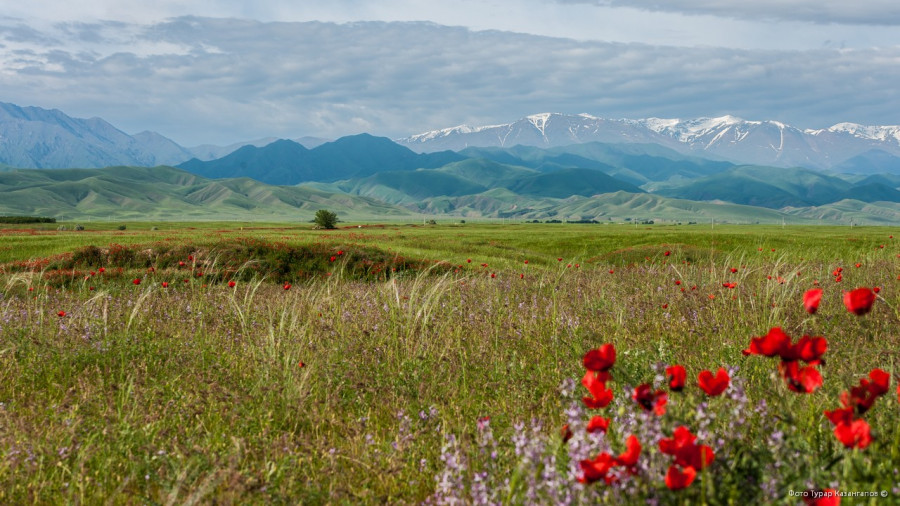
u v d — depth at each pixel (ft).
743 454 12.67
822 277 44.34
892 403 15.69
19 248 121.70
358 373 24.98
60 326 33.01
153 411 21.65
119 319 36.22
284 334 30.37
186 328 35.73
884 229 342.44
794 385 10.80
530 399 21.17
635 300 37.73
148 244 105.29
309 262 100.32
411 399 22.26
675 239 192.65
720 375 11.44
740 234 214.69
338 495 14.82
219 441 18.90
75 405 20.94
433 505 14.16
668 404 12.73
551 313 34.88
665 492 10.71
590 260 131.64
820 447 13.71
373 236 200.23
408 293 39.91
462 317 35.32
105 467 16.79
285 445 17.48
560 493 11.44
